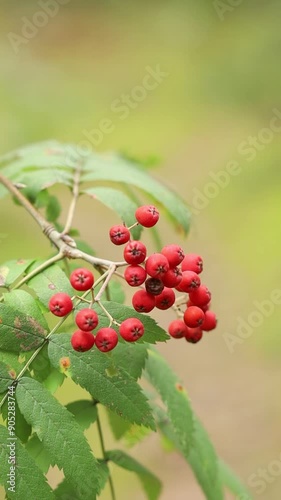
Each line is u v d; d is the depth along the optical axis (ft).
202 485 8.43
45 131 25.34
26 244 19.65
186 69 34.17
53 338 6.51
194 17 37.55
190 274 6.91
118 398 6.34
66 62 33.65
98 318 6.56
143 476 8.53
